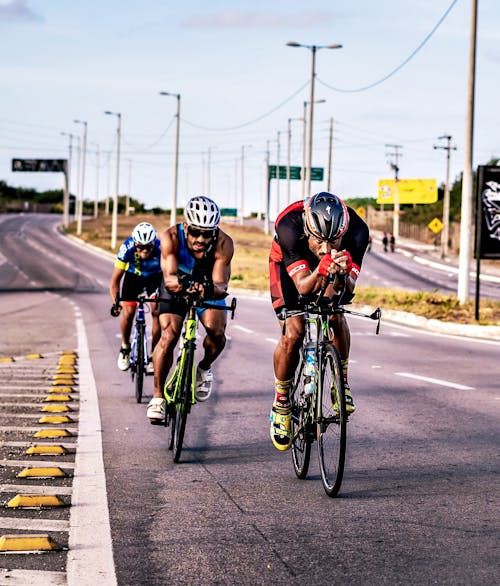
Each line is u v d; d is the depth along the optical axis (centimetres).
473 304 2580
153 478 656
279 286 674
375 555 472
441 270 6794
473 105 2545
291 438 673
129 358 1130
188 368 712
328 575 441
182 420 707
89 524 532
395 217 12038
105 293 4184
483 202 2217
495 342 1855
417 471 676
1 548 480
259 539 502
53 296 3853
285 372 662
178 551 481
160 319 789
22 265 6712
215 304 762
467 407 986
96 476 659
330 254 604
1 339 1914
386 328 2256
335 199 617
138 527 527
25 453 743
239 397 1070
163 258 755
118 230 11775
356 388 1145
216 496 603
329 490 599
